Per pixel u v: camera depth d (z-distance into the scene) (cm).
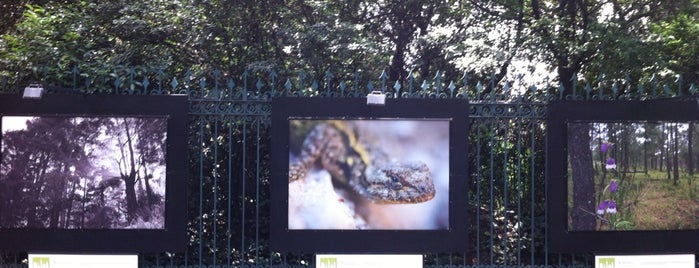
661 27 1029
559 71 1041
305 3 1067
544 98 779
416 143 724
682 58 1015
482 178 908
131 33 977
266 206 871
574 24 1066
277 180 721
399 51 1114
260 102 745
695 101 737
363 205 723
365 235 722
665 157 733
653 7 1062
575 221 730
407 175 723
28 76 834
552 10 1111
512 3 1093
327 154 722
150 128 722
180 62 1020
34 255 719
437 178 723
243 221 751
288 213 720
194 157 871
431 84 898
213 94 768
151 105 723
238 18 1034
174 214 724
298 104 722
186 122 725
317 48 998
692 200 734
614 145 730
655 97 764
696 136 733
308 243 721
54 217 720
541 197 885
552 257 855
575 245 731
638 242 734
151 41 1000
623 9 1075
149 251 723
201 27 1007
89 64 859
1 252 741
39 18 933
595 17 1080
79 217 720
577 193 730
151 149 722
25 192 719
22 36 902
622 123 730
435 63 1073
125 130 721
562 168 730
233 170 880
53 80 832
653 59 960
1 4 1062
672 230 736
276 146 720
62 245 721
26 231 719
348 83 1012
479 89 754
